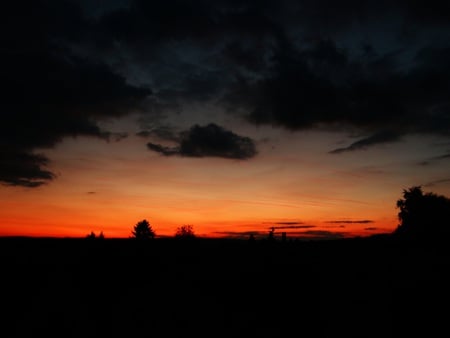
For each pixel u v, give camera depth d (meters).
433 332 14.30
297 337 15.06
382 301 19.08
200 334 15.85
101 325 17.30
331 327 15.91
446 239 33.62
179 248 47.75
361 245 38.19
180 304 21.73
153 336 15.61
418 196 37.41
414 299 18.72
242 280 29.25
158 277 31.56
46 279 30.08
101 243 47.00
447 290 19.48
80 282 29.39
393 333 14.55
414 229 36.34
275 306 20.67
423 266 25.67
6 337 15.51
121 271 34.44
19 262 37.72
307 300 21.36
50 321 17.83
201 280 29.89
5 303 21.28
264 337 15.24
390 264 28.05
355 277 25.77
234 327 16.78
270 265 35.34
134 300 22.83
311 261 35.31
